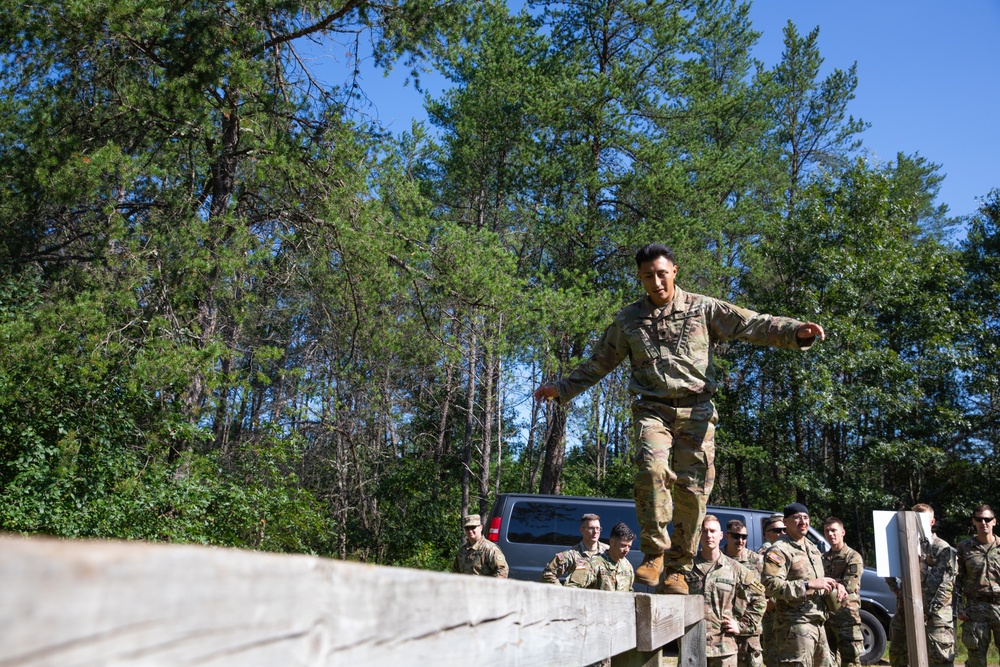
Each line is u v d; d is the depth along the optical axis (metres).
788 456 22.81
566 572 8.18
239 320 13.09
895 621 9.18
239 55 11.92
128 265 11.55
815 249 23.27
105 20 11.34
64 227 14.16
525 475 31.17
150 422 11.66
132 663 0.62
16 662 0.53
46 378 10.73
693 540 3.98
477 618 1.31
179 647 0.66
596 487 27.03
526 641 1.57
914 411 22.92
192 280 11.79
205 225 12.09
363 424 21.36
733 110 26.69
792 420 22.84
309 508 13.94
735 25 30.31
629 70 22.91
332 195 12.95
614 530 8.20
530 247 25.00
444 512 25.14
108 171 11.49
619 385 20.58
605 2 23.47
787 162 34.66
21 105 12.38
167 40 11.64
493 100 22.98
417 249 14.07
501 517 11.98
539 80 22.41
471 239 15.07
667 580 4.00
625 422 22.48
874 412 22.33
